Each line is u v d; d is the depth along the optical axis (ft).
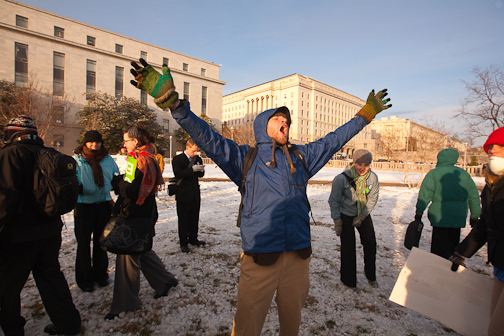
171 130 161.99
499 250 5.67
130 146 8.40
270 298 5.38
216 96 184.96
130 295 8.22
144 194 7.68
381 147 98.63
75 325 7.19
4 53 112.37
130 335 7.29
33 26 121.29
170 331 7.47
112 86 140.67
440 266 6.93
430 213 10.59
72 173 6.76
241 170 5.73
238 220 5.62
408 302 7.04
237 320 5.44
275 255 5.15
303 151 6.15
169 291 9.55
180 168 13.00
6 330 6.25
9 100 66.95
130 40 149.18
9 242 5.96
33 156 6.28
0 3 113.50
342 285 10.25
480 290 6.45
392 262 12.52
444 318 6.65
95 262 9.87
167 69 4.81
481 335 6.24
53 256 6.93
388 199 32.58
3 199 5.49
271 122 5.72
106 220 9.94
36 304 8.68
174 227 17.83
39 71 119.75
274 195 5.28
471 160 97.66
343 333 7.55
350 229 10.03
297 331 5.74
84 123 117.19
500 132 5.79
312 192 37.52
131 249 7.76
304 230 5.54
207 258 12.57
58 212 6.32
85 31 134.92
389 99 7.04
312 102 287.07
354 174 9.86
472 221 10.37
